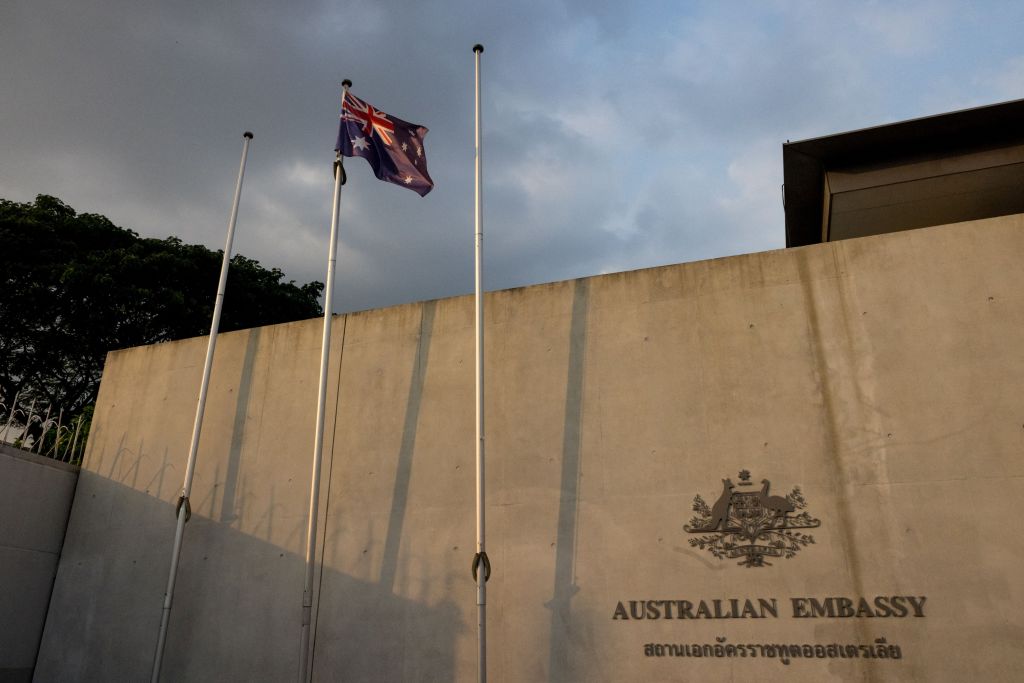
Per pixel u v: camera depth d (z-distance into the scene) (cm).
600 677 984
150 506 1340
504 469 1134
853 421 997
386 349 1296
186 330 2677
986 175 1243
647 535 1031
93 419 1467
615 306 1171
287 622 1170
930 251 1041
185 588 1248
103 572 1318
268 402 1342
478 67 1334
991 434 935
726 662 938
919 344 1003
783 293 1088
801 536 965
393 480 1200
